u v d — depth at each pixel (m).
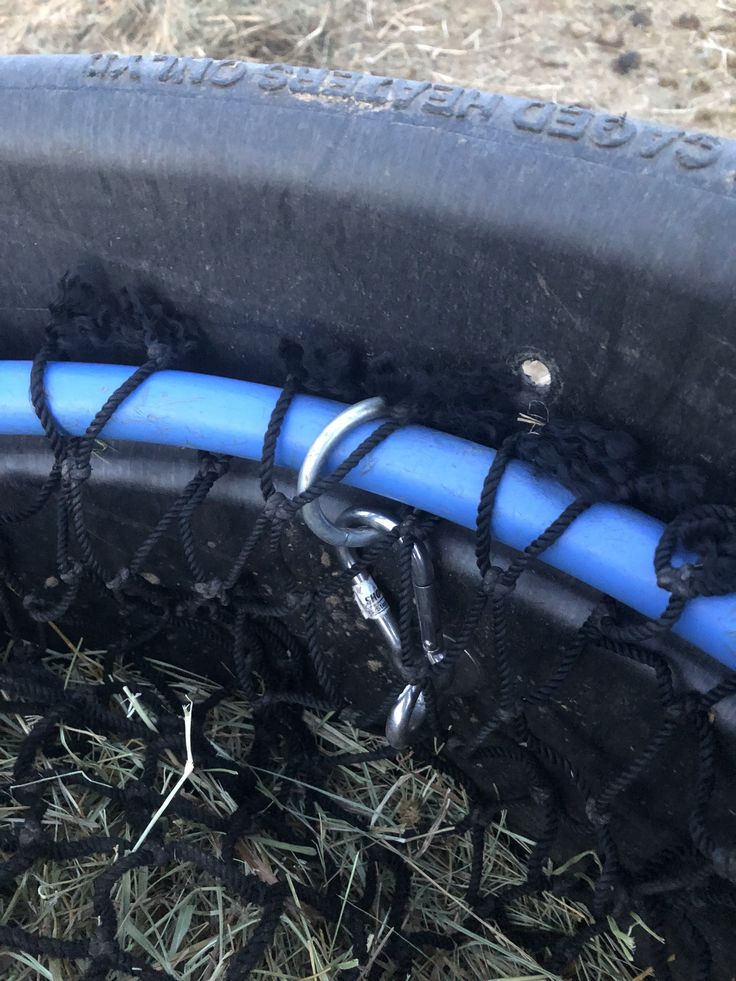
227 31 0.59
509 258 0.32
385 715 0.42
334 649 0.44
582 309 0.32
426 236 0.33
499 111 0.32
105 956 0.38
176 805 0.44
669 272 0.30
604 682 0.36
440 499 0.34
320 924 0.46
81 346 0.38
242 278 0.36
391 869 0.47
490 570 0.33
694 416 0.32
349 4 0.59
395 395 0.36
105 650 0.52
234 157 0.34
